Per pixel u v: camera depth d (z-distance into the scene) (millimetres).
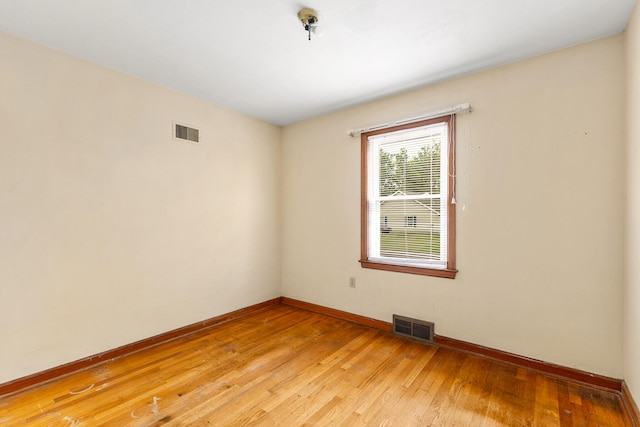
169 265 2861
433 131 2816
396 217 3059
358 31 1981
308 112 3506
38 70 2111
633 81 1777
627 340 1883
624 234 1958
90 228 2359
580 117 2113
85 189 2334
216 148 3266
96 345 2389
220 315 3299
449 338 2674
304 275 3789
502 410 1819
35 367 2094
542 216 2250
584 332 2102
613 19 1852
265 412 1812
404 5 1734
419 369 2303
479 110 2525
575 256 2133
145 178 2686
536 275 2275
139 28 1951
